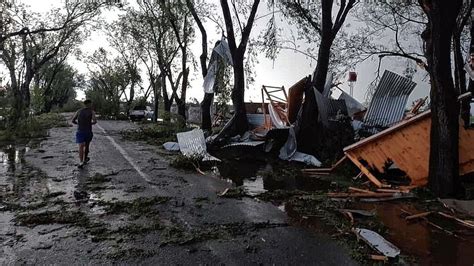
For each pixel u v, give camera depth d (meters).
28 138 19.41
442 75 8.27
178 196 8.06
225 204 7.51
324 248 5.27
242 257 4.93
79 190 8.36
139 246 5.21
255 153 14.66
